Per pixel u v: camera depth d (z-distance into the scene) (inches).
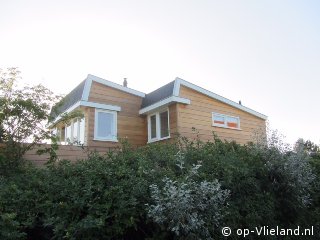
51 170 189.6
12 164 271.4
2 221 141.3
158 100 488.4
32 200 160.7
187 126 466.9
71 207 147.1
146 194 156.7
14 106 284.0
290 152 255.9
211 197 154.8
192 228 141.8
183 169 185.8
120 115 503.5
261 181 234.7
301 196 244.7
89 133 455.5
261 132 283.0
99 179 162.4
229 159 217.0
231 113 547.2
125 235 157.3
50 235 154.6
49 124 305.1
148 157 206.5
